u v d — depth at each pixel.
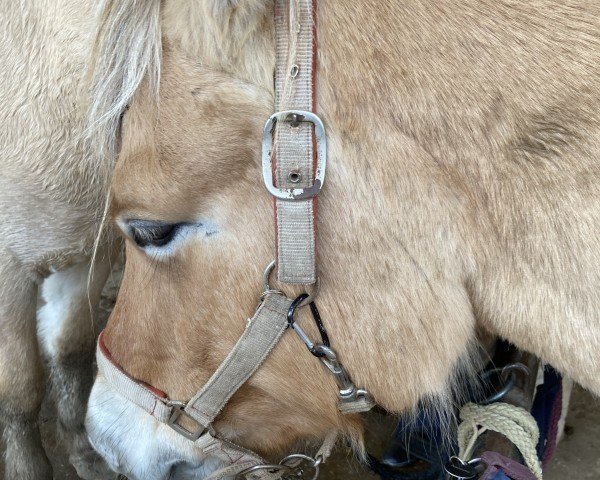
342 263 1.05
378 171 0.99
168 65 1.00
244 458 1.33
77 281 1.97
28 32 1.48
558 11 0.95
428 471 1.71
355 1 0.96
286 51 0.94
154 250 1.14
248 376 1.19
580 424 2.35
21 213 1.61
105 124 1.12
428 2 0.96
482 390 1.37
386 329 1.08
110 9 1.03
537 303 1.00
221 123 0.98
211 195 1.04
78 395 2.11
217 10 0.91
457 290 1.04
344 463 2.19
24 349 1.80
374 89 0.96
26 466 1.94
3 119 1.55
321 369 1.16
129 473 1.39
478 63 0.95
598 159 0.93
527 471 1.14
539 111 0.94
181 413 1.29
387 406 1.14
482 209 0.99
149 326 1.23
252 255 1.07
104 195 1.61
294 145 0.96
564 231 0.96
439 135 0.97
